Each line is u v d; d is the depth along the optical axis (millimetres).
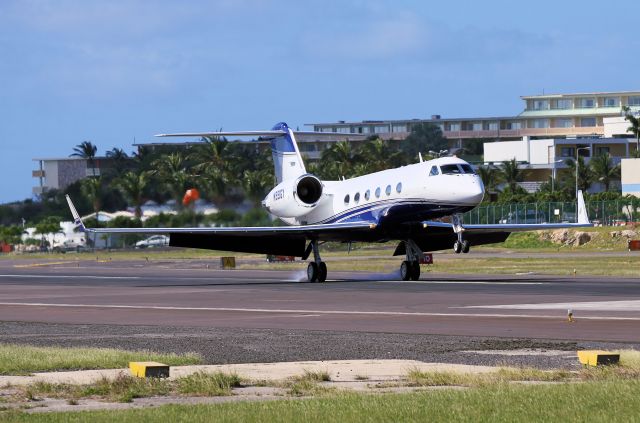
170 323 76188
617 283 115312
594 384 40906
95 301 101500
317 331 68000
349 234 130500
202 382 43094
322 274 132750
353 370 48156
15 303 100750
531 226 127500
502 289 106562
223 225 199500
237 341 62281
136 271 180500
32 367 49344
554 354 53812
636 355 50281
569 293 98500
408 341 60938
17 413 36844
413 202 122688
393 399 38281
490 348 56844
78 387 43219
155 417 35469
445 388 42062
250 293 108625
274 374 47031
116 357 52500
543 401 37156
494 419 34250
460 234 122250
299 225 142875
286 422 34375
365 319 75688
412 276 129250
